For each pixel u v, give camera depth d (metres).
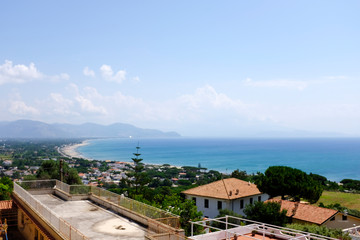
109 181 113.88
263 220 30.05
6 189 46.81
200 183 96.56
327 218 33.94
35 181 28.94
